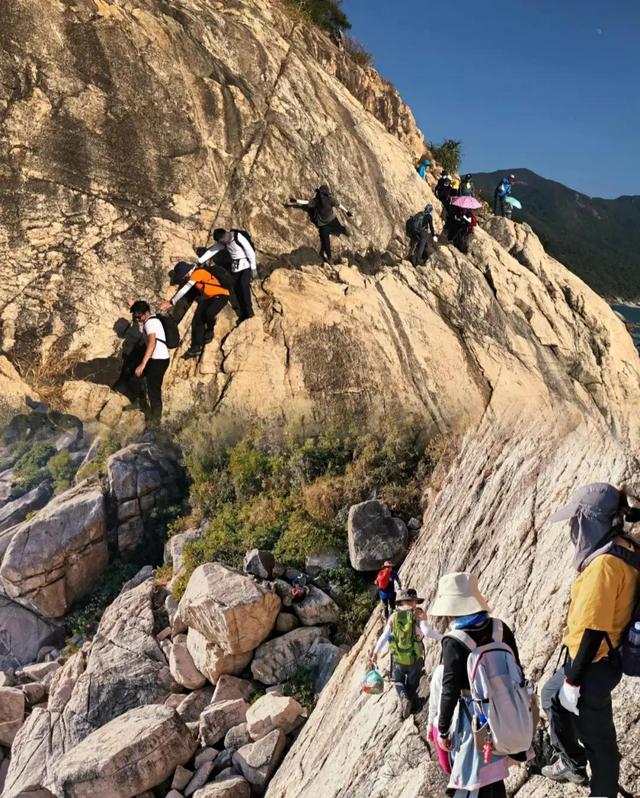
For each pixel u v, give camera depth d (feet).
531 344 38.14
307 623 41.01
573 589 10.24
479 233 44.37
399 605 21.56
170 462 65.82
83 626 58.39
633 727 11.69
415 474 44.21
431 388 29.71
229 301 24.20
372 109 65.92
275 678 38.65
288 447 50.67
